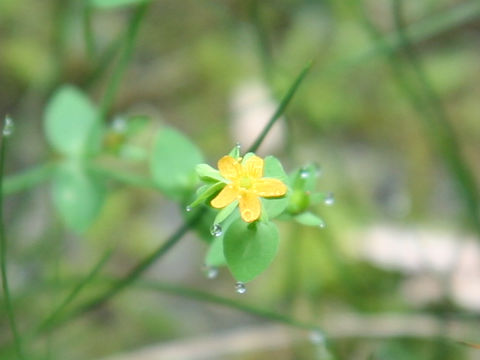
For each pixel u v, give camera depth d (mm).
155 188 187
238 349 201
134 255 225
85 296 210
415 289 211
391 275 215
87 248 225
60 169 189
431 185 241
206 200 144
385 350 201
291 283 210
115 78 193
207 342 201
